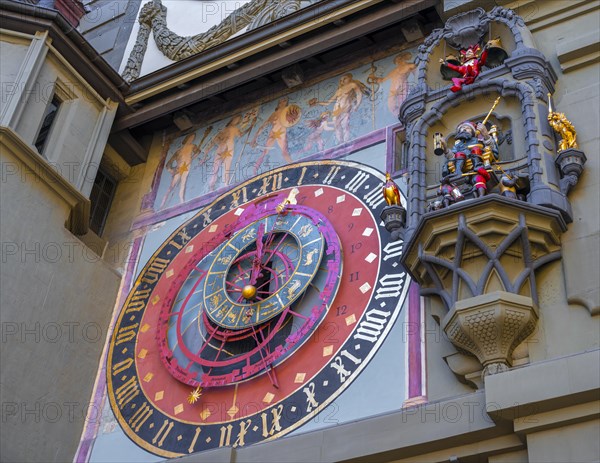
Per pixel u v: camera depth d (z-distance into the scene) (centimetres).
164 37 1998
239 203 1664
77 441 1470
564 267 1191
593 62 1392
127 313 1617
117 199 1856
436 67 1509
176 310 1557
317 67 1784
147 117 1836
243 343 1458
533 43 1441
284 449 1198
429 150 1410
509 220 1202
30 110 1644
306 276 1435
